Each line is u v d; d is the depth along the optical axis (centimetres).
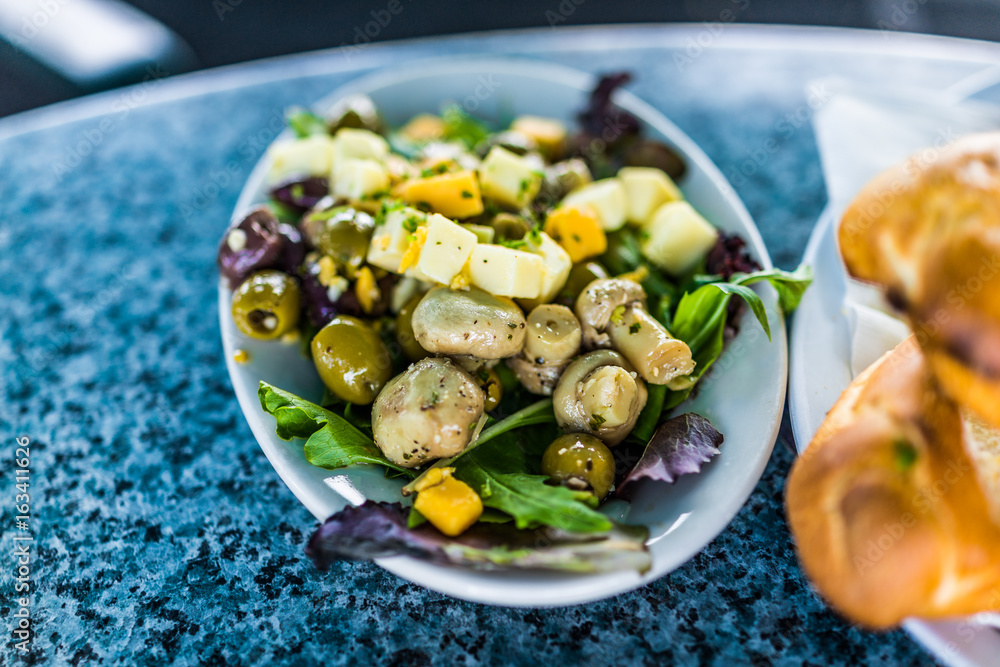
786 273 32
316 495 29
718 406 31
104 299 38
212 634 29
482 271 32
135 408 35
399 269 33
